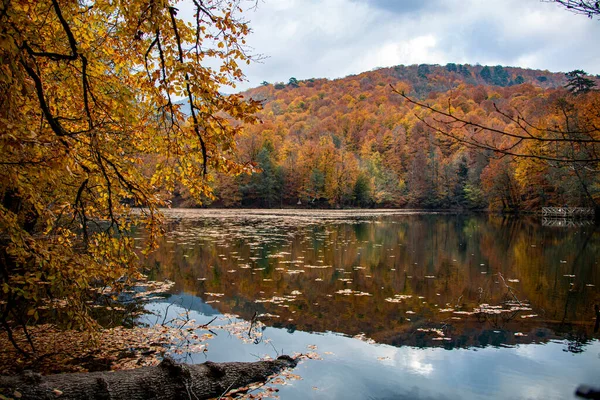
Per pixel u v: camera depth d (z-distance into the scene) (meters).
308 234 23.45
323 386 4.95
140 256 14.92
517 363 5.77
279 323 7.55
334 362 5.71
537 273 12.63
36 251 4.19
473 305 8.93
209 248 17.17
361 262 14.36
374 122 103.50
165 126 4.70
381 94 127.75
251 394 4.70
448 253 16.80
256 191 62.56
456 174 65.81
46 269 4.52
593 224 32.88
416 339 6.74
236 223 31.44
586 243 20.19
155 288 10.32
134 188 4.97
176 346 6.23
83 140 4.67
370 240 21.06
